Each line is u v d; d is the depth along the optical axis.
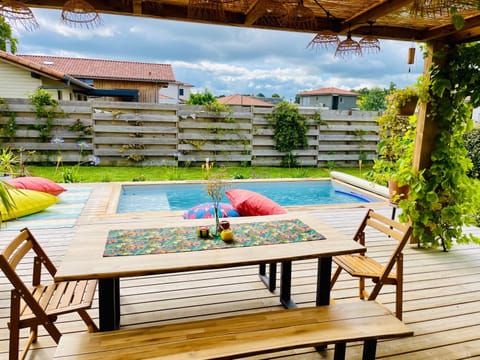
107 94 12.51
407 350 2.12
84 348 1.55
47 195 4.74
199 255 1.94
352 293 2.77
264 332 1.71
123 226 2.43
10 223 4.14
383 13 2.63
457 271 3.23
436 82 3.35
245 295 2.70
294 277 3.02
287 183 6.97
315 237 2.26
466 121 3.47
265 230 2.39
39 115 7.27
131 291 2.72
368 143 9.02
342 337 1.67
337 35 2.82
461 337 2.27
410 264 3.36
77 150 7.63
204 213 3.74
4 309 2.43
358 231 2.73
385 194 5.92
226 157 8.41
